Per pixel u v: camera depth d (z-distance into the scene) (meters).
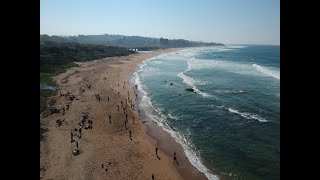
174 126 32.53
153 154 25.12
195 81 61.75
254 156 24.53
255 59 125.94
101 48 143.12
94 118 34.53
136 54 150.00
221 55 153.38
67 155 24.28
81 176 21.02
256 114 36.69
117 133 29.97
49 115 34.97
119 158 24.11
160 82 60.69
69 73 68.62
